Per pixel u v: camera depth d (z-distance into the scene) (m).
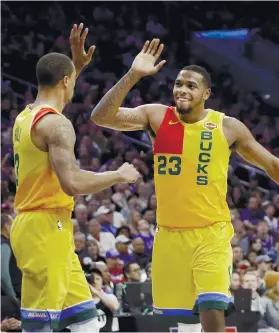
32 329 7.76
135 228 20.11
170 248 8.98
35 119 7.68
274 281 15.07
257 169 27.66
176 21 34.09
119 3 33.88
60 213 7.86
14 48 30.55
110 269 15.99
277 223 22.88
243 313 14.21
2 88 28.52
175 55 33.50
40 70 7.94
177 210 8.92
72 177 7.48
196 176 8.88
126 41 33.22
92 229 18.30
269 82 33.22
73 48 8.88
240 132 9.06
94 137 26.22
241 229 20.31
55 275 7.73
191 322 9.09
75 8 33.31
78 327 7.97
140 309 14.31
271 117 32.16
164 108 9.16
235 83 33.22
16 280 13.33
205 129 8.95
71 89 8.08
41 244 7.73
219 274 8.70
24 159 7.82
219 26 34.28
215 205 8.94
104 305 13.51
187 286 8.98
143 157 26.11
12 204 18.48
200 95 8.91
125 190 22.14
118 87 8.88
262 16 34.44
